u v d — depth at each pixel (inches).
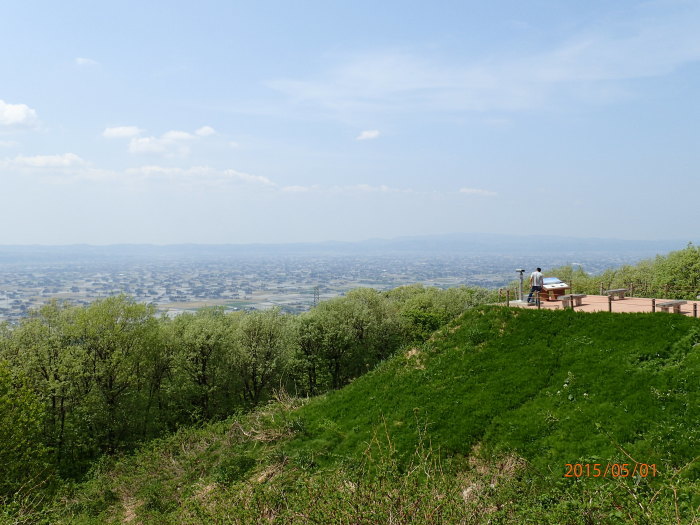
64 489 1185.4
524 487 696.4
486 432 880.9
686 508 553.3
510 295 2101.4
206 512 568.1
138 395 1971.0
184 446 1240.8
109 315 1838.1
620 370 906.7
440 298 3351.4
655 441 721.0
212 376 2172.7
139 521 924.6
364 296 3006.9
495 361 1072.8
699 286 1957.4
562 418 840.9
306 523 438.9
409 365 1186.0
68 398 1771.7
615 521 481.7
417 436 919.0
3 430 1247.5
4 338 1742.1
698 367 838.5
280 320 2459.4
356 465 882.8
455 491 494.0
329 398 1196.5
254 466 987.3
